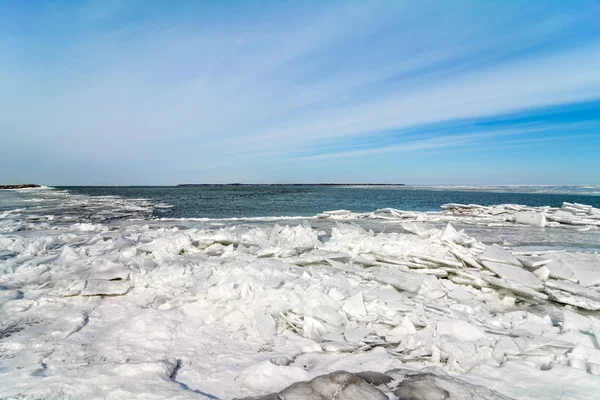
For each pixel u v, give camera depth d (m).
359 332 4.63
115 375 3.38
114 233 13.04
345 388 3.30
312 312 4.91
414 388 3.34
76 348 4.11
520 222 18.69
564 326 4.75
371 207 34.78
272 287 5.66
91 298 5.82
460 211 24.59
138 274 6.57
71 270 7.03
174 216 22.89
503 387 3.38
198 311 5.20
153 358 3.94
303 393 3.23
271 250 8.44
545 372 3.64
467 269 7.34
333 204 38.41
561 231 15.96
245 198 50.34
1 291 5.89
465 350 3.95
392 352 4.21
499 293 6.46
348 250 9.06
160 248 8.75
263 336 4.53
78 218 19.75
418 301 5.85
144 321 4.75
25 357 3.88
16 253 9.14
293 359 4.04
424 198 55.00
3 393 3.09
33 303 5.48
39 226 14.53
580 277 7.10
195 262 7.52
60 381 3.23
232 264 7.10
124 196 54.22
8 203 32.47
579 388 3.33
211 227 15.62
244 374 3.54
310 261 7.95
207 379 3.54
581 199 54.19
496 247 8.24
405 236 9.38
